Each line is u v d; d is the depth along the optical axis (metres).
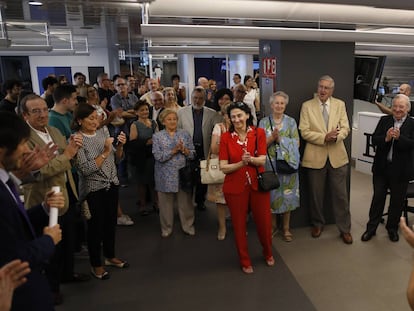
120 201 4.90
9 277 1.13
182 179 3.66
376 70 4.34
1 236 1.25
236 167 2.89
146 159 4.23
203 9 3.53
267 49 3.90
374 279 2.92
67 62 13.02
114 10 4.70
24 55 11.97
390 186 3.49
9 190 1.37
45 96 4.55
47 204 1.68
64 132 3.07
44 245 1.41
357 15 3.81
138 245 3.65
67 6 4.40
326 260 3.25
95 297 2.78
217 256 3.39
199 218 4.32
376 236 3.69
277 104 3.39
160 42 5.89
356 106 6.79
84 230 3.33
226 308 2.61
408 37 3.60
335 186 3.57
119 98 5.78
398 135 3.22
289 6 3.56
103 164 2.81
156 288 2.89
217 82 11.77
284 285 2.88
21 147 1.40
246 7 3.55
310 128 3.54
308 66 3.71
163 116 3.64
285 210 3.53
